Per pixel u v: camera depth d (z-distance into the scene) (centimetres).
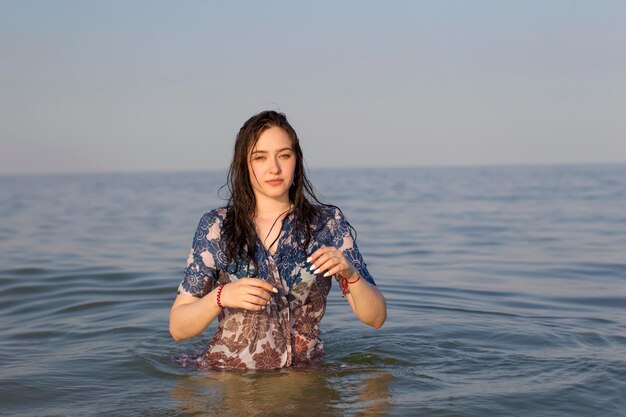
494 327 518
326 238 400
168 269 861
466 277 802
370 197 3216
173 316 382
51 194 4378
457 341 471
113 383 381
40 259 985
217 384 369
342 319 551
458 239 1267
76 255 1043
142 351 448
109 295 670
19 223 1797
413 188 4450
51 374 399
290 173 389
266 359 393
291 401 342
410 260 972
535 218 1728
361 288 379
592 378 379
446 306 614
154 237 1377
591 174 7994
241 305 355
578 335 490
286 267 395
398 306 614
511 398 347
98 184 7731
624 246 1095
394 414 325
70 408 341
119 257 1015
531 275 816
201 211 2348
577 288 723
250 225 392
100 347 466
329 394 353
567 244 1142
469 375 390
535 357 428
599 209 1995
